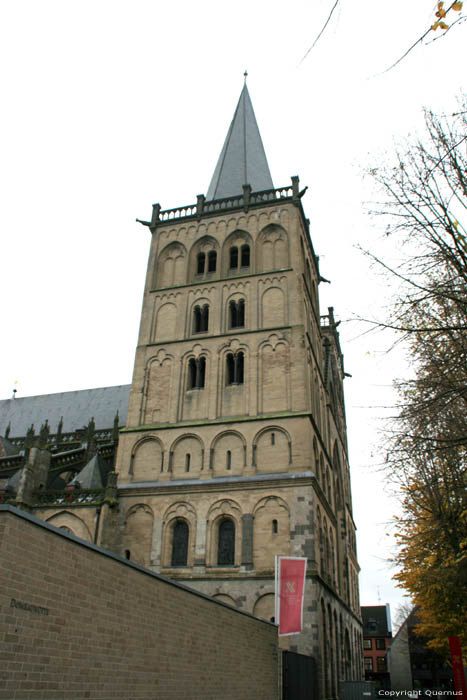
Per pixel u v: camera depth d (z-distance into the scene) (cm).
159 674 1730
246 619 2636
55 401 7350
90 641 1402
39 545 1260
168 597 1866
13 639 1145
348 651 5506
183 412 4597
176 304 5119
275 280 4944
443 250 1590
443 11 772
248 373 4594
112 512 4178
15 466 5188
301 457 4134
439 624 3575
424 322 1708
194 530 4088
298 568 3478
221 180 6038
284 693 2992
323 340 6812
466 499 2394
